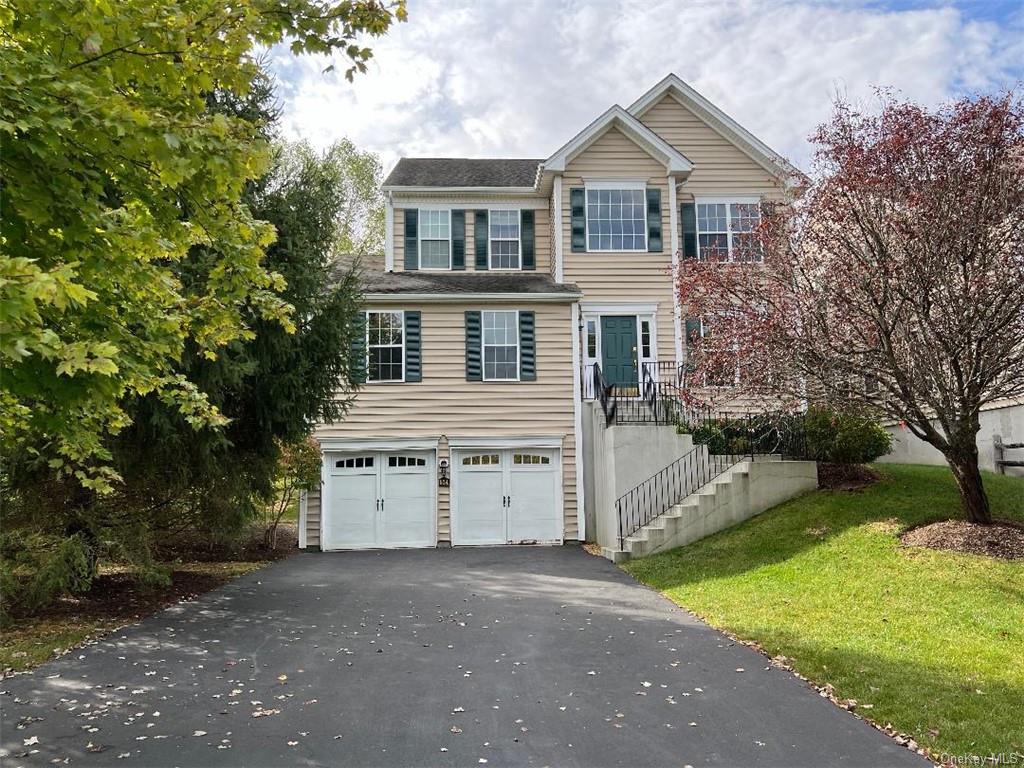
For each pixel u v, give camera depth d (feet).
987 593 28.63
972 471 36.24
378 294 58.75
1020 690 19.25
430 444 58.23
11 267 10.48
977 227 32.07
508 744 16.28
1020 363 33.19
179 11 14.64
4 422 18.03
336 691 20.24
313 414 42.14
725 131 69.00
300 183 42.29
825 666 21.58
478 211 69.36
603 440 54.70
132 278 16.61
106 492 24.53
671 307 64.13
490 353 59.93
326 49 17.29
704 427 53.88
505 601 33.68
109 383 14.20
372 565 47.14
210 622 29.58
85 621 29.96
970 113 33.35
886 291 33.65
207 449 35.14
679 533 47.47
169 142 13.43
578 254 64.64
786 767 14.96
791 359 36.73
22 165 13.60
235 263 18.67
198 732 17.15
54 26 13.35
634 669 22.16
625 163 65.92
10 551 31.19
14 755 15.81
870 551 35.70
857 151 35.04
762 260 41.14
